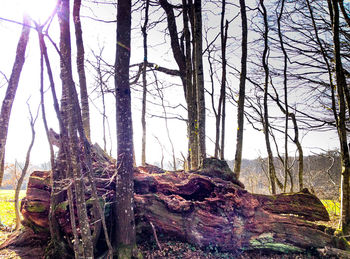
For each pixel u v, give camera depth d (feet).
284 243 19.93
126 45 17.51
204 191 21.93
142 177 21.13
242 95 28.37
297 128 38.88
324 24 34.37
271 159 36.88
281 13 33.60
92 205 16.34
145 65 34.96
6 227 26.27
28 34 18.58
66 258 15.97
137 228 18.58
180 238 19.45
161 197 20.20
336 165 50.88
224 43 31.24
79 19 22.18
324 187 56.18
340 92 22.40
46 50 12.72
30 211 18.03
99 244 16.71
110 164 21.26
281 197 22.91
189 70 30.86
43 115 14.26
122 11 17.46
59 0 12.23
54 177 16.69
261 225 20.65
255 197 22.63
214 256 18.57
